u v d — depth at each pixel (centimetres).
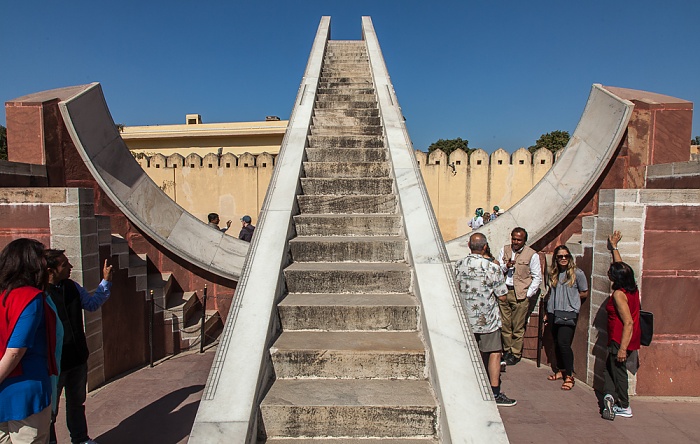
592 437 368
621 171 572
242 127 1922
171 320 554
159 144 1955
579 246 499
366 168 541
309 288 378
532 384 477
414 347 309
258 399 268
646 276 443
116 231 572
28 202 418
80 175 538
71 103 520
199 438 229
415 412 267
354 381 300
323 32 1123
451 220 1214
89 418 385
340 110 704
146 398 425
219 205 1255
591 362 470
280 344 312
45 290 291
